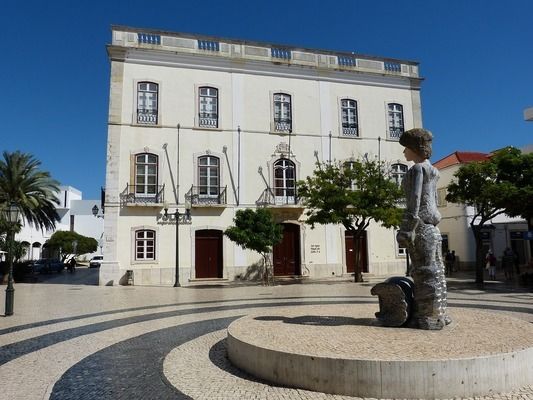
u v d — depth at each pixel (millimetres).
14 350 7125
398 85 26297
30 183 26188
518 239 27969
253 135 23562
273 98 24125
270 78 24219
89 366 6074
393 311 6195
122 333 8430
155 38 22656
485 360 4395
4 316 10828
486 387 4359
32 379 5488
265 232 19141
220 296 14828
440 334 5570
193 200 22188
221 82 23453
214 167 22938
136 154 21859
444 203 29422
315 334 5746
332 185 18562
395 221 17953
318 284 19188
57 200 28125
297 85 24609
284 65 24375
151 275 21312
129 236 21281
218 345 7094
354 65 25672
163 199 21875
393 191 18797
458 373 4309
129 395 4809
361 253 24578
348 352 4727
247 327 6402
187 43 23078
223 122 23203
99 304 13102
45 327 9227
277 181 23719
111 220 21141
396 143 25797
